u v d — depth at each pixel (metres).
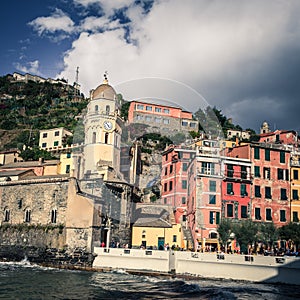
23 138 106.88
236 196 50.84
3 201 53.06
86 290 28.56
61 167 63.97
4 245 50.75
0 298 25.12
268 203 52.84
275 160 54.69
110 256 41.38
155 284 31.88
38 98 142.88
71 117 121.75
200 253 37.50
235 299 26.56
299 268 34.47
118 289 29.19
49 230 47.88
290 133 78.94
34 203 50.53
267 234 46.53
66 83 163.62
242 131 93.12
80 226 45.53
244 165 52.50
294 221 53.62
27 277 34.62
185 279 35.94
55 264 45.03
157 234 45.94
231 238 46.47
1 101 141.38
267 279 35.25
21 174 59.41
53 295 26.50
